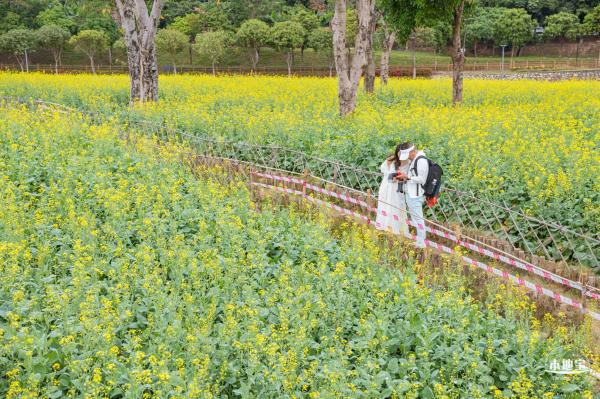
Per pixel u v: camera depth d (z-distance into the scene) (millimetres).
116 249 7531
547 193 10016
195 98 23547
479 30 73688
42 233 7934
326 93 26250
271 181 12242
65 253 7391
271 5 71312
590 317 7246
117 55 70250
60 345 5793
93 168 10734
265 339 6152
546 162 11445
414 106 22391
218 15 68562
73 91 23469
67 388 5410
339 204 11586
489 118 16594
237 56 71250
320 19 66500
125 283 6703
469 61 74000
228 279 7172
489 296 7246
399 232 9938
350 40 59219
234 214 9641
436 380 5988
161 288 6793
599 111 18859
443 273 8102
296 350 5812
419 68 61875
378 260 8414
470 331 6570
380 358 5898
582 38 77000
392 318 6773
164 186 9906
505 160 12133
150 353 5770
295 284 7488
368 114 16828
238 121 16312
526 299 7438
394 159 9859
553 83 32156
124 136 14227
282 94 24938
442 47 75500
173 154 12141
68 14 70188
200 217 9211
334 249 8922
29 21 68812
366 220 10188
